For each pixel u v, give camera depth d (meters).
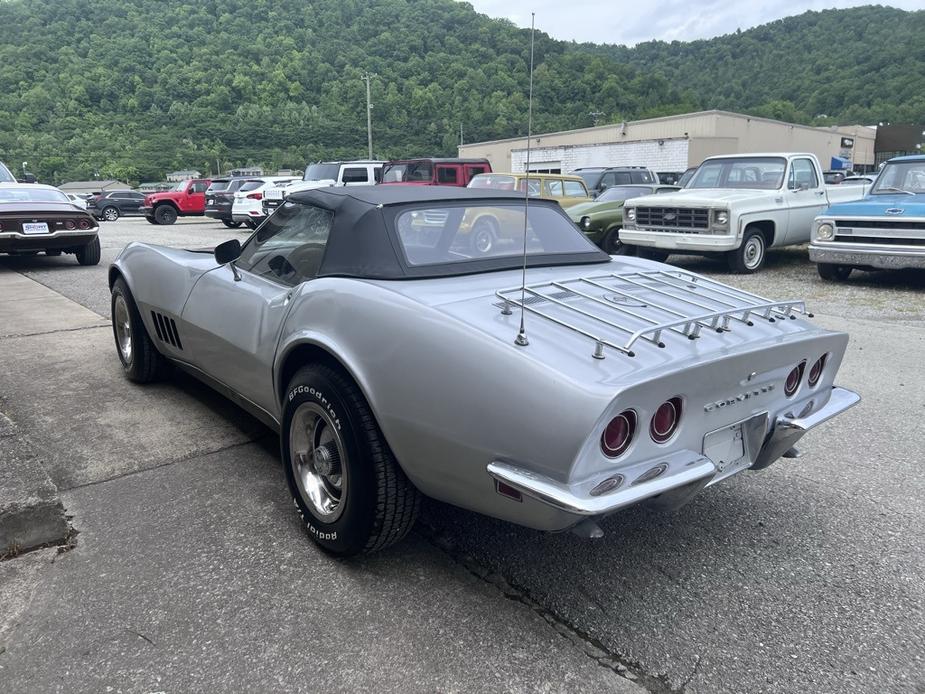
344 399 2.54
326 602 2.46
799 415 2.80
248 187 21.27
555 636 2.31
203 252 4.50
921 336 6.66
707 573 2.70
